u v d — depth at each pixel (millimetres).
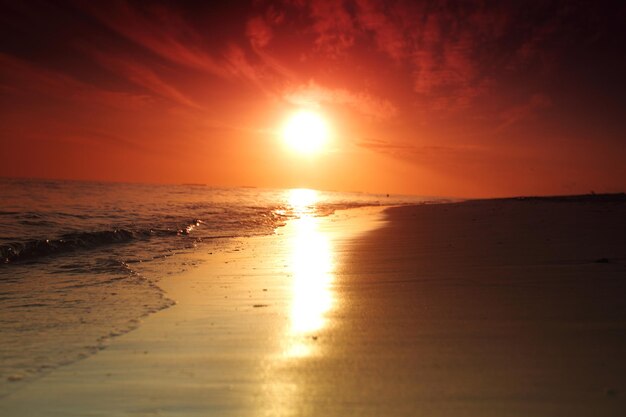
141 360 3994
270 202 35000
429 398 3162
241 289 6727
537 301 5375
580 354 3809
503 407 2996
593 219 14352
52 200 25203
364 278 7203
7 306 5906
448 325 4684
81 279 7730
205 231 15461
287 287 6777
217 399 3260
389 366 3727
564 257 7941
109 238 12789
